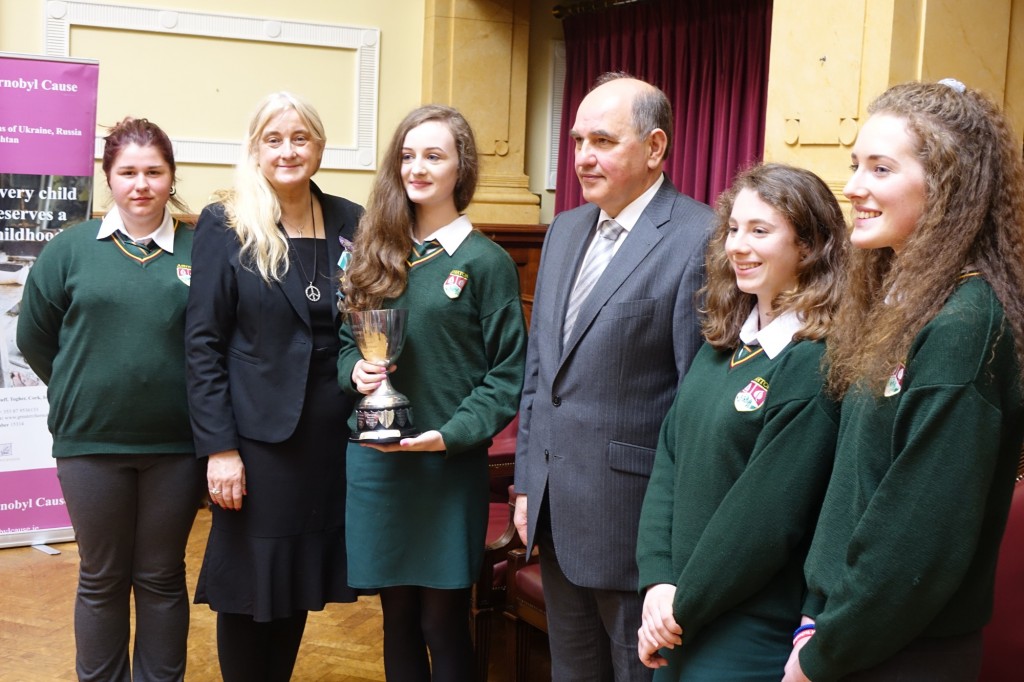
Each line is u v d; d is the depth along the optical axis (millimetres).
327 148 6000
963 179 1422
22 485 4512
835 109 3814
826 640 1461
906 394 1399
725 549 1714
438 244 2473
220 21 5660
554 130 6555
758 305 1883
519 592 2969
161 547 2793
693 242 2109
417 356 2461
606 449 2160
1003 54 3799
